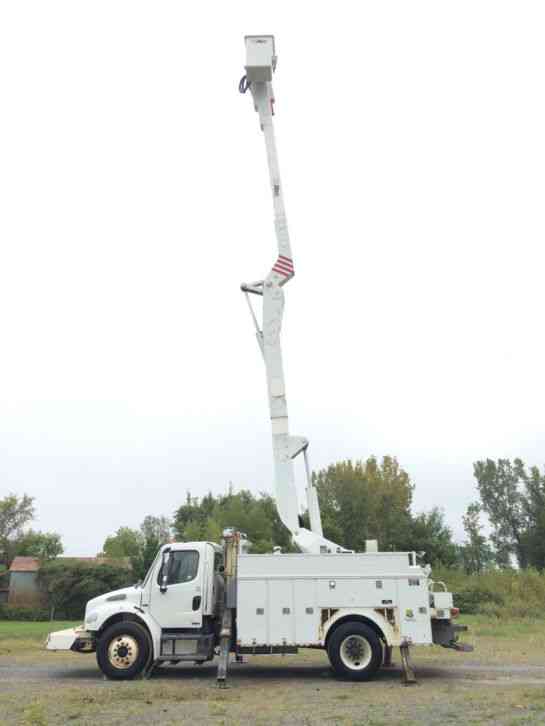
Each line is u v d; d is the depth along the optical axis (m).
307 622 11.73
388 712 8.75
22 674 12.90
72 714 8.64
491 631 23.39
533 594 35.03
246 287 14.66
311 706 9.25
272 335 14.26
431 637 11.59
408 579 11.84
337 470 60.31
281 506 13.41
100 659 12.04
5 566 64.62
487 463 69.38
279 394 13.97
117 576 46.75
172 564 12.61
